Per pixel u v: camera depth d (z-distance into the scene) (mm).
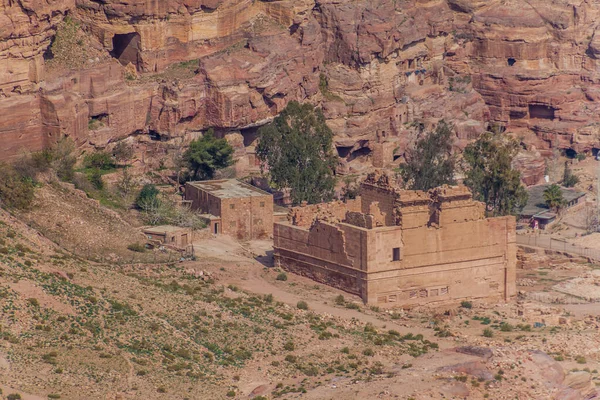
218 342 183000
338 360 181125
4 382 160000
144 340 177625
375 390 168500
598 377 180875
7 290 178875
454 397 167875
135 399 162500
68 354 169250
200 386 169250
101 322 179500
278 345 184375
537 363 177375
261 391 169375
